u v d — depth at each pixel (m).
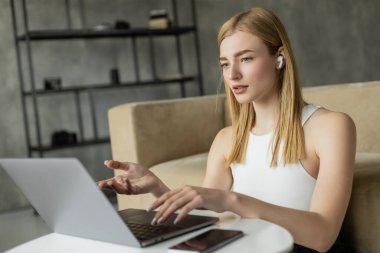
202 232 1.06
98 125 5.21
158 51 5.50
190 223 1.10
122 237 1.01
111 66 5.25
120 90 5.30
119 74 5.26
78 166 0.95
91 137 5.18
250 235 1.01
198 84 5.62
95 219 1.04
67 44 5.05
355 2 6.13
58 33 4.64
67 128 5.06
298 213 1.15
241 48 1.30
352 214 1.64
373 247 1.60
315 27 5.95
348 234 1.67
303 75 5.89
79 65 5.11
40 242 1.13
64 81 5.04
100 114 5.22
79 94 5.11
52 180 1.04
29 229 3.92
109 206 0.97
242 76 1.32
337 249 1.46
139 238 1.02
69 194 1.03
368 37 6.19
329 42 6.01
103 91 5.22
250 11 1.35
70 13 5.05
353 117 2.47
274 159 1.38
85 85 5.12
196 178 2.34
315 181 1.38
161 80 5.11
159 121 2.84
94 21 5.17
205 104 3.04
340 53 6.07
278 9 5.79
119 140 2.86
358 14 6.14
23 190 1.17
